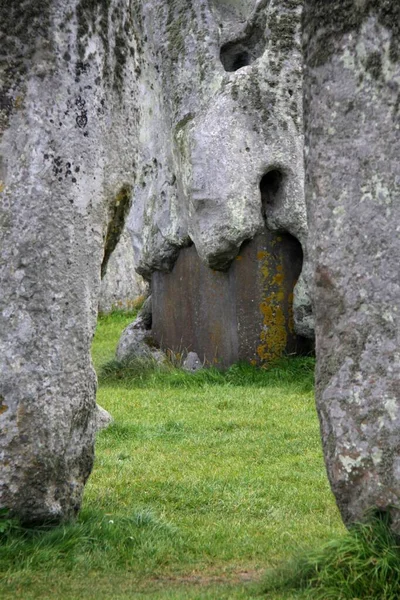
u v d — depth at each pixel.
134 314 49.31
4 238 13.58
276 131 30.22
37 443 13.65
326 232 12.30
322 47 12.34
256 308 30.12
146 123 32.91
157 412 25.20
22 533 13.76
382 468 11.87
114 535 14.43
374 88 11.94
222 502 17.20
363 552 11.62
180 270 32.16
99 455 20.69
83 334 14.12
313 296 12.54
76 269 14.01
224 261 30.08
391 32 11.81
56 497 13.97
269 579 12.40
